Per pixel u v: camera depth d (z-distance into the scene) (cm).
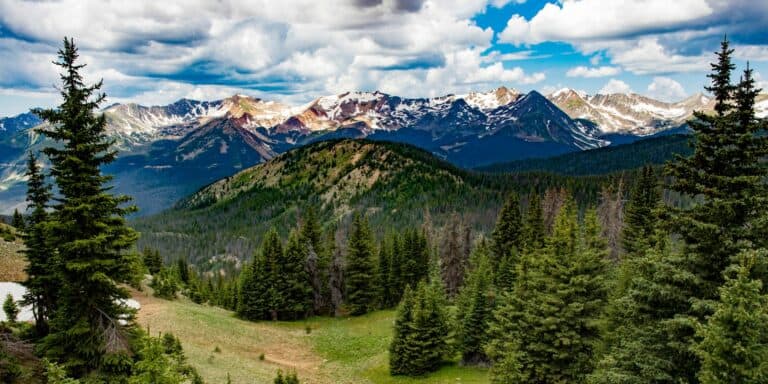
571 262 2773
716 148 1570
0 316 3472
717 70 1570
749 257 1266
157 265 10238
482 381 3934
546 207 7681
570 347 2655
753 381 1197
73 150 2058
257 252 7400
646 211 5116
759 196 1444
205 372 3747
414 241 8231
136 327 2369
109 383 2094
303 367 4956
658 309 1639
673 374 1565
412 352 4391
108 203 2127
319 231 7788
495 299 4416
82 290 2156
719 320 1255
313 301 7456
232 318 6781
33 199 3167
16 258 5178
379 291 7762
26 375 2050
